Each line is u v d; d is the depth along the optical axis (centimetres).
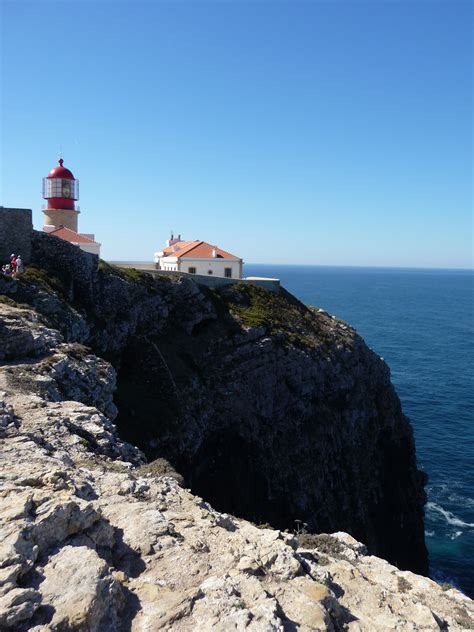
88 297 3631
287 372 4275
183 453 3294
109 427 1805
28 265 3353
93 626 731
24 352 2200
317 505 4012
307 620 886
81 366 2289
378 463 4850
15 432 1429
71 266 3597
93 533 957
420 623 1063
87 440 1614
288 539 1264
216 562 1013
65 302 3167
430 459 5688
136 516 1121
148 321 4028
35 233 3506
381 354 11019
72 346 2455
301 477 4003
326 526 3997
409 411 7181
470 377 9050
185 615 816
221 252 6075
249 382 3991
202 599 862
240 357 4062
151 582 908
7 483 1043
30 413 1639
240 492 3638
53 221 5603
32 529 861
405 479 4988
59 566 818
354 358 5038
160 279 4322
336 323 5538
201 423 3538
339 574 1209
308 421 4312
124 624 788
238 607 847
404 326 15362
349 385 4756
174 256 5925
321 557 1283
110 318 3719
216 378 3875
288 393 4241
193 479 3384
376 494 4622
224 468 3653
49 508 923
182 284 4356
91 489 1195
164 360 3750
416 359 10550
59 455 1375
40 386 1902
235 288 5022
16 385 1845
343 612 996
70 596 755
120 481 1306
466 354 11162
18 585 769
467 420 6844
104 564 835
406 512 4738
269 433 4006
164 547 1023
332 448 4378
